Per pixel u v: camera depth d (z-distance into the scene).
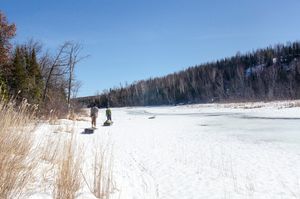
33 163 4.67
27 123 5.09
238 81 120.50
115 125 30.48
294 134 20.12
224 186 8.77
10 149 4.19
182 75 152.00
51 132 6.34
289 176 9.75
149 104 144.38
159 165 11.45
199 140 18.70
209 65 153.50
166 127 28.53
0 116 4.48
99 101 138.50
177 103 129.62
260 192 8.17
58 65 39.28
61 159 5.45
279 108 51.53
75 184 4.79
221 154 13.87
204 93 124.19
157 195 7.30
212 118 40.41
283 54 132.62
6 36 26.22
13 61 26.62
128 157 12.36
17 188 4.03
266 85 109.56
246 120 34.12
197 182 9.20
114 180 7.33
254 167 11.16
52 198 4.21
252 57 143.00
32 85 27.45
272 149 14.76
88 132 20.23
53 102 26.09
